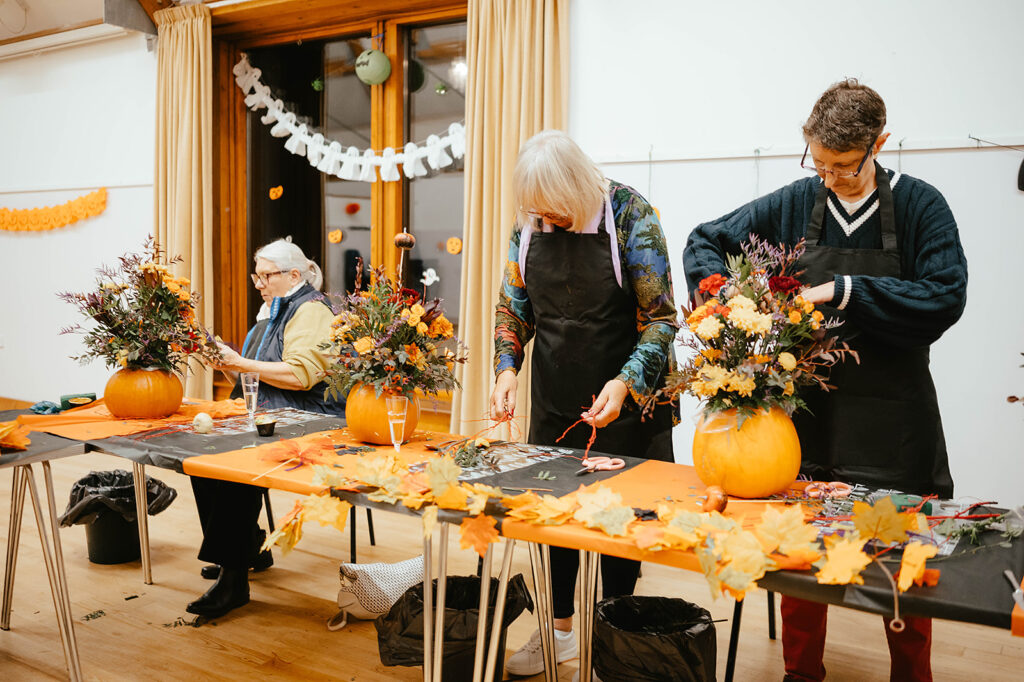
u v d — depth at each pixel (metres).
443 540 1.67
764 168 3.53
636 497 1.58
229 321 5.45
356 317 2.10
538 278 2.11
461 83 4.62
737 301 1.52
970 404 3.20
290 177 5.29
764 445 1.52
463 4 4.51
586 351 2.09
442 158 4.63
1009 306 3.10
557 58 3.95
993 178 3.09
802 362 1.56
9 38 6.11
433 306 2.14
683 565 1.27
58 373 6.16
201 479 2.52
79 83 5.81
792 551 1.20
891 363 1.82
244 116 5.40
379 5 4.64
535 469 1.83
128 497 3.04
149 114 5.48
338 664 2.28
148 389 2.44
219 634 2.46
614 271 2.03
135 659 2.29
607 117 3.89
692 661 1.80
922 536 1.36
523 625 2.56
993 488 3.17
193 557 3.15
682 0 3.68
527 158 1.89
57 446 2.05
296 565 3.07
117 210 5.70
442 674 1.96
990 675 2.24
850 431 1.84
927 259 1.75
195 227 5.10
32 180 6.18
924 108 3.21
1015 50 3.04
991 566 1.22
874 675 2.23
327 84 5.09
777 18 3.47
